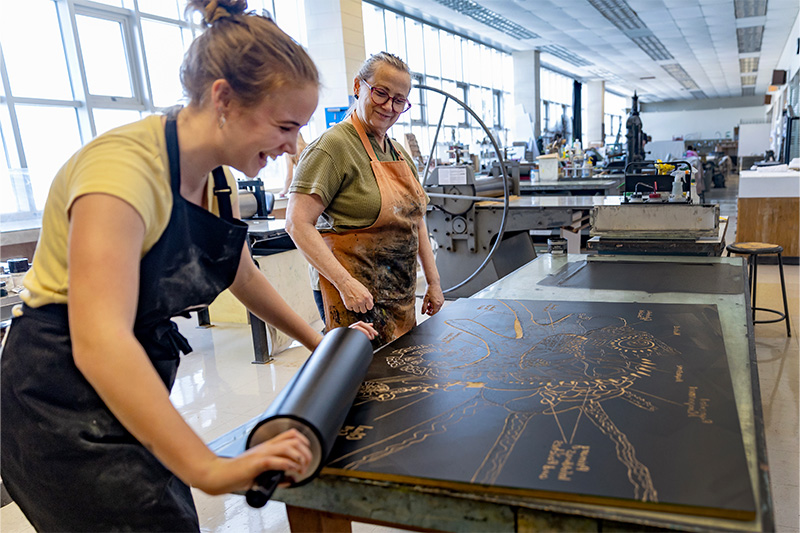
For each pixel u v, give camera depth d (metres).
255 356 3.59
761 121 27.94
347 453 0.92
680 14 10.87
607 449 0.88
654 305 1.72
